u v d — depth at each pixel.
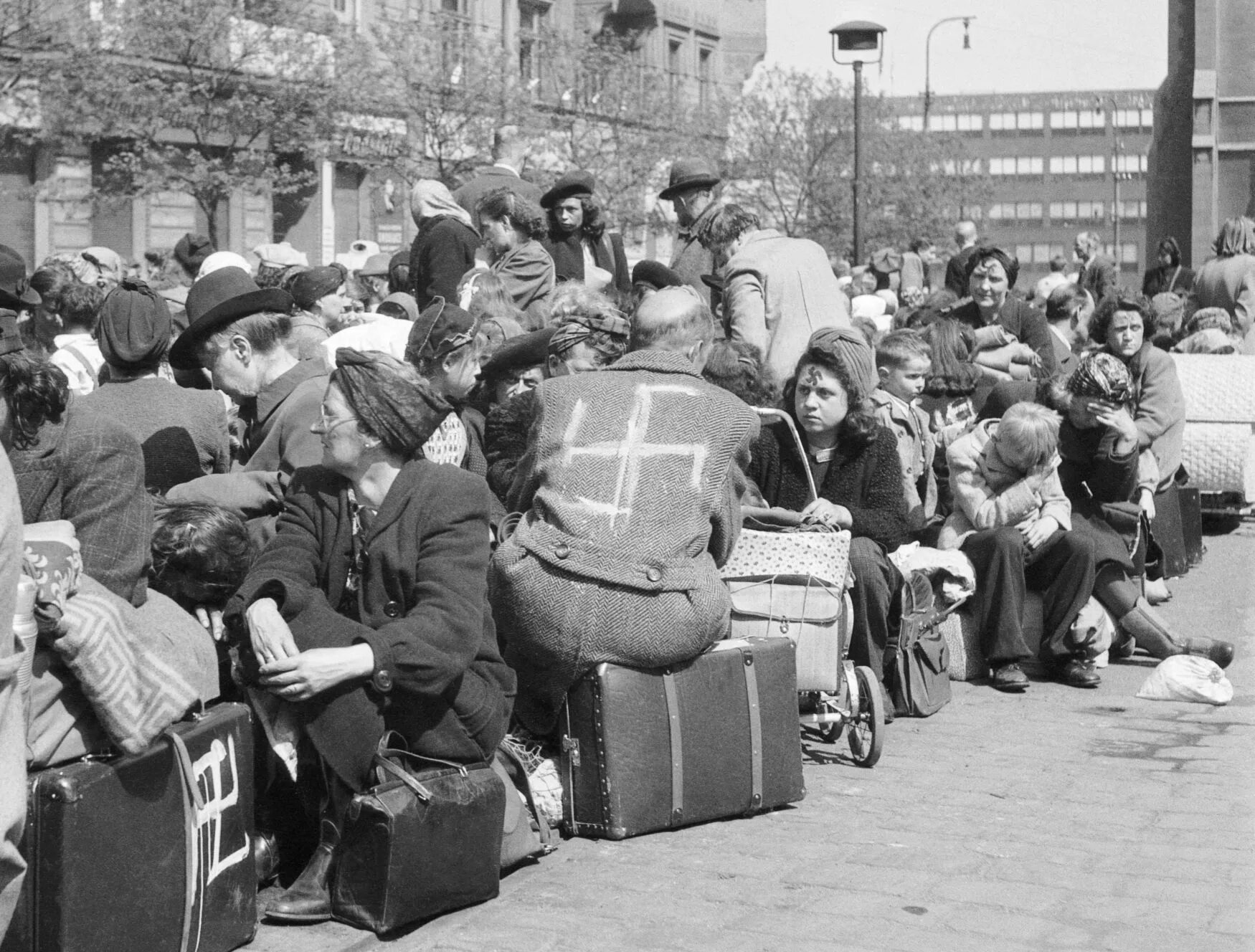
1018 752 6.50
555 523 5.34
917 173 48.91
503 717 4.89
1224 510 12.44
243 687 4.70
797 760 5.71
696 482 5.39
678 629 5.32
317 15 26.70
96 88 23.20
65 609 3.88
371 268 14.65
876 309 16.73
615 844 5.31
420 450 4.89
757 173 39.66
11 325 4.24
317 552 4.77
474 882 4.71
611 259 11.51
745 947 4.45
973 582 7.42
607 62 34.81
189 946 4.15
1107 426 7.90
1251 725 6.96
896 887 4.92
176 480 5.70
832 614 6.10
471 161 29.45
